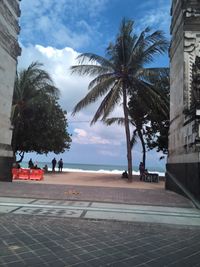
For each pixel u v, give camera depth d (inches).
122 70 1026.1
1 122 703.1
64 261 198.5
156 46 999.0
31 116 1357.0
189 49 640.4
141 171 1221.7
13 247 221.5
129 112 1310.3
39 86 1307.8
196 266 201.6
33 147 1480.1
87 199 483.8
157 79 1091.3
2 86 705.0
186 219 367.6
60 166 1679.4
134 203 469.1
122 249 232.5
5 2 703.1
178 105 683.4
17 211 363.6
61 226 301.1
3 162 701.9
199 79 561.9
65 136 1567.4
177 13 726.5
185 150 590.2
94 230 292.8
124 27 1023.0
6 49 722.2
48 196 495.5
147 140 1435.8
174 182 667.4
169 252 231.1
